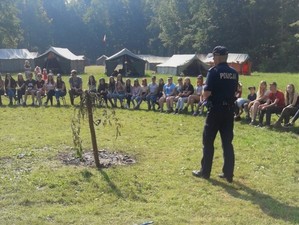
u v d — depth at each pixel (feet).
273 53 147.84
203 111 34.73
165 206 13.35
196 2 159.94
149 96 37.19
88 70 132.57
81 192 14.58
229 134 16.22
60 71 107.76
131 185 15.34
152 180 16.02
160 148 21.70
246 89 58.18
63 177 16.02
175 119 31.83
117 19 215.72
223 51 15.93
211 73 15.87
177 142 23.26
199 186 15.48
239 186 15.57
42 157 19.40
